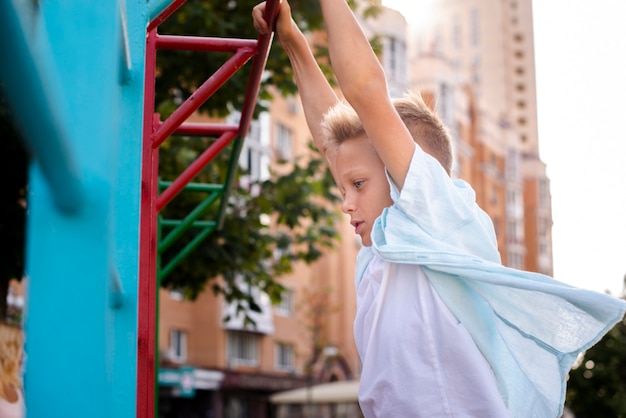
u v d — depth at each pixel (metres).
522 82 48.00
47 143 0.54
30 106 0.50
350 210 1.46
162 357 20.92
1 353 1.95
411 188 1.36
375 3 8.66
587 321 1.36
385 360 1.38
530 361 1.39
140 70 1.25
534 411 1.39
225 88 6.63
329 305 25.73
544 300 1.38
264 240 8.01
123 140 1.22
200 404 23.25
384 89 1.38
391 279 1.41
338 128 1.49
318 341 24.12
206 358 22.67
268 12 1.63
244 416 25.17
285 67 6.96
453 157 1.63
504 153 44.38
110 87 0.67
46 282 0.63
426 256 1.34
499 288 1.38
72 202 0.62
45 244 0.63
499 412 1.30
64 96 0.66
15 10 0.43
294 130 26.64
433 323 1.35
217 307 22.88
